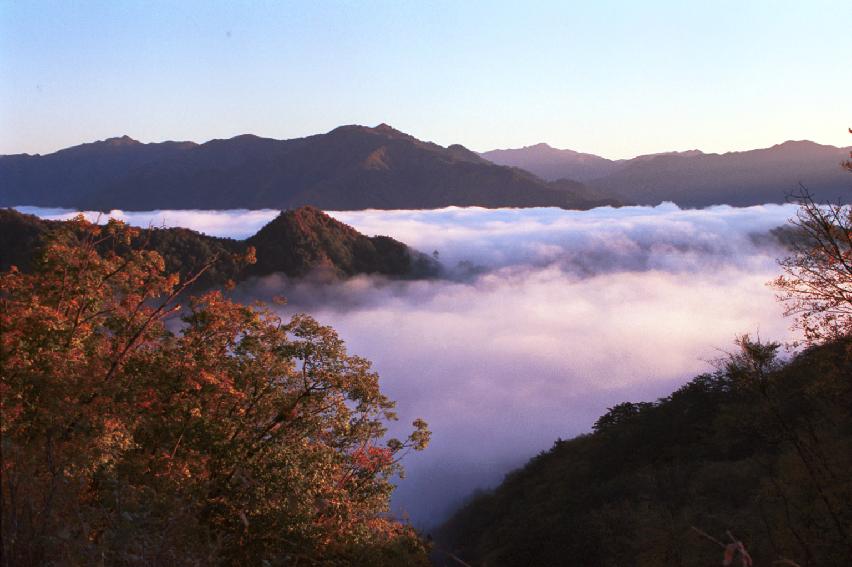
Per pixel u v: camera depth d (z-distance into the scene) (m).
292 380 21.09
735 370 16.84
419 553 20.36
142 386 16.33
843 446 16.38
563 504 39.62
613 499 33.22
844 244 15.39
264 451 18.00
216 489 15.92
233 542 14.54
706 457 31.64
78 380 12.15
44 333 13.52
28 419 9.27
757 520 18.38
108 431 11.59
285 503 15.55
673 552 19.50
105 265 17.97
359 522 19.16
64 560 5.59
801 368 17.31
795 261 16.53
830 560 14.18
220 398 18.77
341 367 21.53
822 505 15.34
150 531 6.80
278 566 9.27
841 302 15.86
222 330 20.78
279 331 21.47
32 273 17.28
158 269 19.06
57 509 6.32
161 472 14.28
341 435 22.25
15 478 6.09
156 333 18.69
